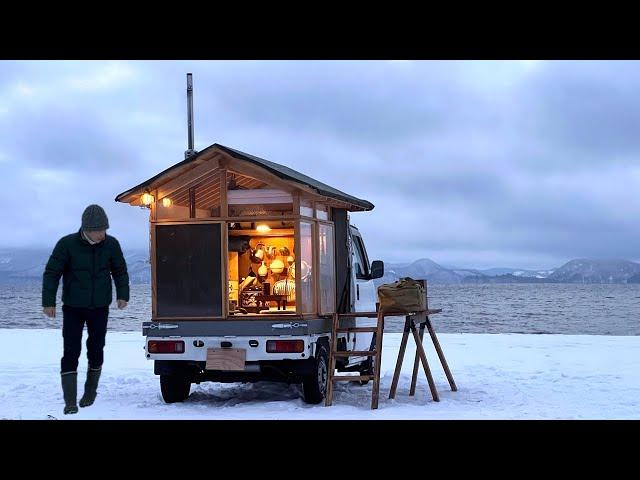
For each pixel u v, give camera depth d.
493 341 18.06
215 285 9.11
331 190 10.19
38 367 12.98
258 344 8.90
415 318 9.52
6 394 9.83
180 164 9.14
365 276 11.71
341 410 8.59
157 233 9.27
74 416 7.97
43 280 7.08
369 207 11.34
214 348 8.97
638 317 56.28
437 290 162.12
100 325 7.24
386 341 18.41
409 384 10.87
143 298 83.69
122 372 12.47
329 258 10.23
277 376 9.16
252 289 9.93
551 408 8.56
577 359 13.91
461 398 9.46
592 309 69.94
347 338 10.64
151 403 9.34
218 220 9.16
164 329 9.09
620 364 13.05
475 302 88.31
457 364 13.30
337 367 10.45
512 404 8.93
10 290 163.62
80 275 7.10
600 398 9.30
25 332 22.30
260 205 9.23
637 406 8.66
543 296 112.75
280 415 8.15
